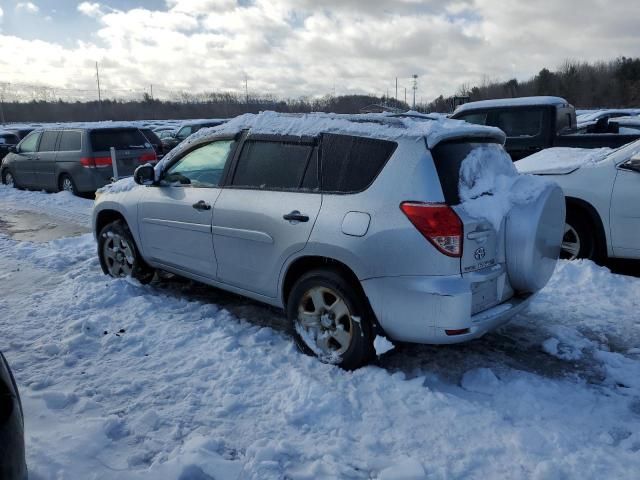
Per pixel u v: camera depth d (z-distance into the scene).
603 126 11.22
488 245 3.54
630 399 3.51
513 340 4.38
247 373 3.73
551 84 69.88
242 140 4.50
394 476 2.71
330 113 4.24
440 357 4.09
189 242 4.82
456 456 2.90
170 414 3.25
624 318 4.78
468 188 3.57
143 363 3.91
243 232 4.25
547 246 3.77
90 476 2.67
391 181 3.50
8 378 2.18
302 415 3.22
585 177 5.96
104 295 5.16
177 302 5.11
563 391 3.60
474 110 10.24
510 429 3.12
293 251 3.90
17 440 2.09
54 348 4.11
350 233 3.56
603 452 2.91
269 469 2.76
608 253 5.91
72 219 9.91
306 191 3.94
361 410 3.32
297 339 4.02
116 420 3.12
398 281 3.40
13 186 13.95
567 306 5.04
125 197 5.52
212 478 2.70
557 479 2.69
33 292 5.55
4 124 63.97
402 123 3.72
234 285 4.54
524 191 3.73
